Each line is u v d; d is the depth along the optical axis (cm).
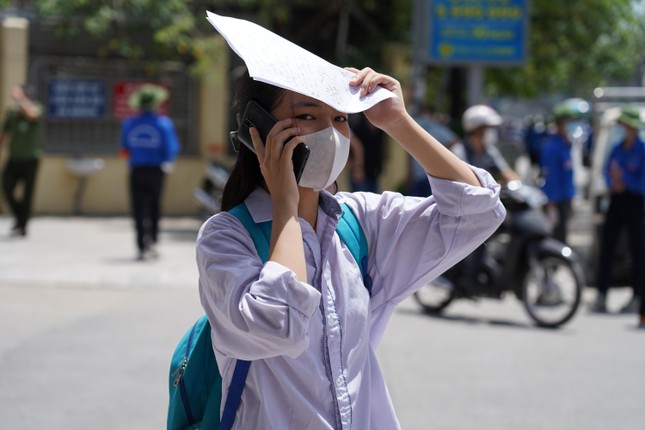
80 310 1372
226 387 359
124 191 2603
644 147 1461
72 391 949
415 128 378
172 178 2622
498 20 2075
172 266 1747
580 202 3198
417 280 394
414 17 2089
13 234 2114
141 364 1059
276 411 354
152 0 2384
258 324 328
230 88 2627
